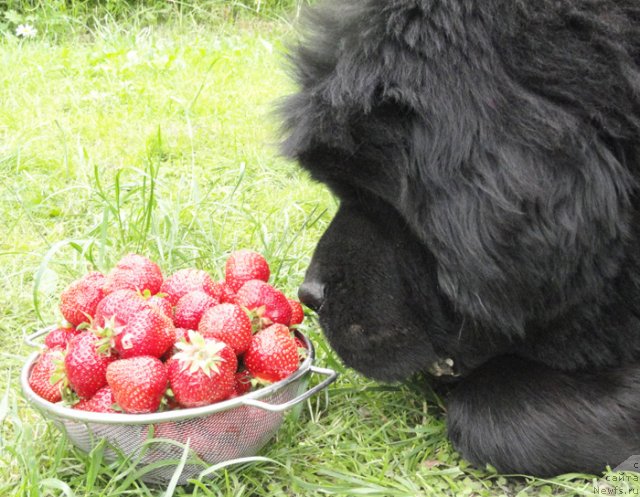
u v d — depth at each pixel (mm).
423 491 833
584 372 864
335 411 931
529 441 823
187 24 2479
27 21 2381
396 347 863
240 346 825
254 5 2568
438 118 777
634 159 793
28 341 896
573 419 826
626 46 787
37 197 1301
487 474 847
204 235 1178
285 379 827
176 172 1407
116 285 877
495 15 779
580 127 771
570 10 783
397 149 795
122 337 793
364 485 824
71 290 877
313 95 829
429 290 852
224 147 1525
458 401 869
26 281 1131
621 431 830
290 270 1127
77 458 833
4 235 1229
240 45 2205
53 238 1229
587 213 782
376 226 855
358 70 801
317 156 835
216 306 838
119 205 1188
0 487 820
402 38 790
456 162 779
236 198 1333
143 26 2486
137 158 1447
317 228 1258
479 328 849
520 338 850
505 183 771
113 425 785
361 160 812
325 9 901
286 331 848
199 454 807
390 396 951
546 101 771
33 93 1784
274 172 1405
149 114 1682
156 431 790
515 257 788
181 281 899
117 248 1184
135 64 1961
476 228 781
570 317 836
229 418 800
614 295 834
